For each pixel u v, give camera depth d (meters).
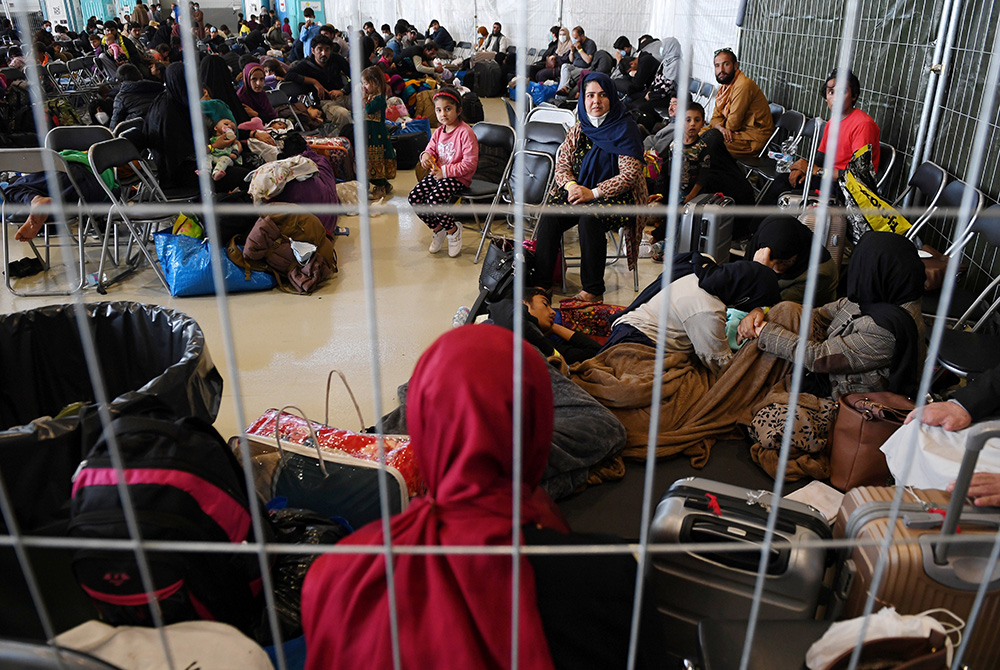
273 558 1.44
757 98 5.42
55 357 2.15
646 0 10.85
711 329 2.57
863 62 4.65
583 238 3.65
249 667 1.08
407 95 8.80
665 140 4.70
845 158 4.04
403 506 1.75
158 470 1.23
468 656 0.84
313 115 6.87
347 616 0.90
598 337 3.30
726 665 1.16
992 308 2.74
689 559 1.49
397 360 3.15
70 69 8.68
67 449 1.53
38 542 0.75
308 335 3.39
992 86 0.61
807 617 1.45
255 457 1.75
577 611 0.91
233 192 4.19
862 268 2.39
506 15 12.92
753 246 3.06
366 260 0.62
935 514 1.35
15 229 4.77
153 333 2.13
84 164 4.03
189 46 0.59
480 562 0.87
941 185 3.39
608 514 2.17
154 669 1.06
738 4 7.27
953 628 1.11
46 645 0.89
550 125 4.48
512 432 0.92
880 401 2.17
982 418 1.81
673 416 2.50
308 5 15.89
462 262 4.37
